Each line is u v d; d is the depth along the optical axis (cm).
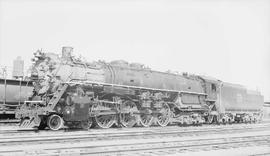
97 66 2070
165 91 2405
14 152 1010
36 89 1878
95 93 2025
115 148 1138
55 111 1753
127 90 2133
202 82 2856
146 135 1590
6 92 2308
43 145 1183
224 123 3064
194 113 2638
